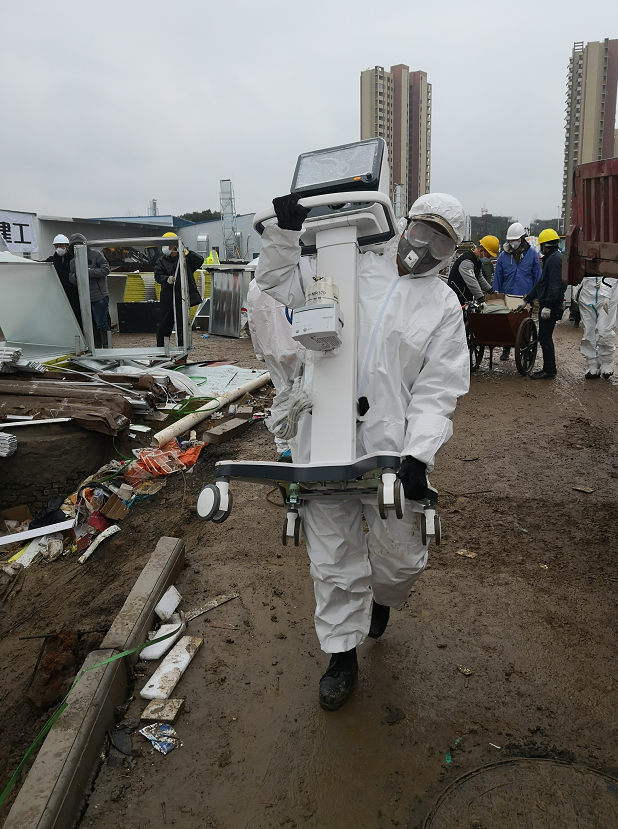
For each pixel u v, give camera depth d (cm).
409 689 270
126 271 1705
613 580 349
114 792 221
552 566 367
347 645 248
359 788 222
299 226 214
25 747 262
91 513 481
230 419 672
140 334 1470
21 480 527
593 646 294
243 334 1402
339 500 237
